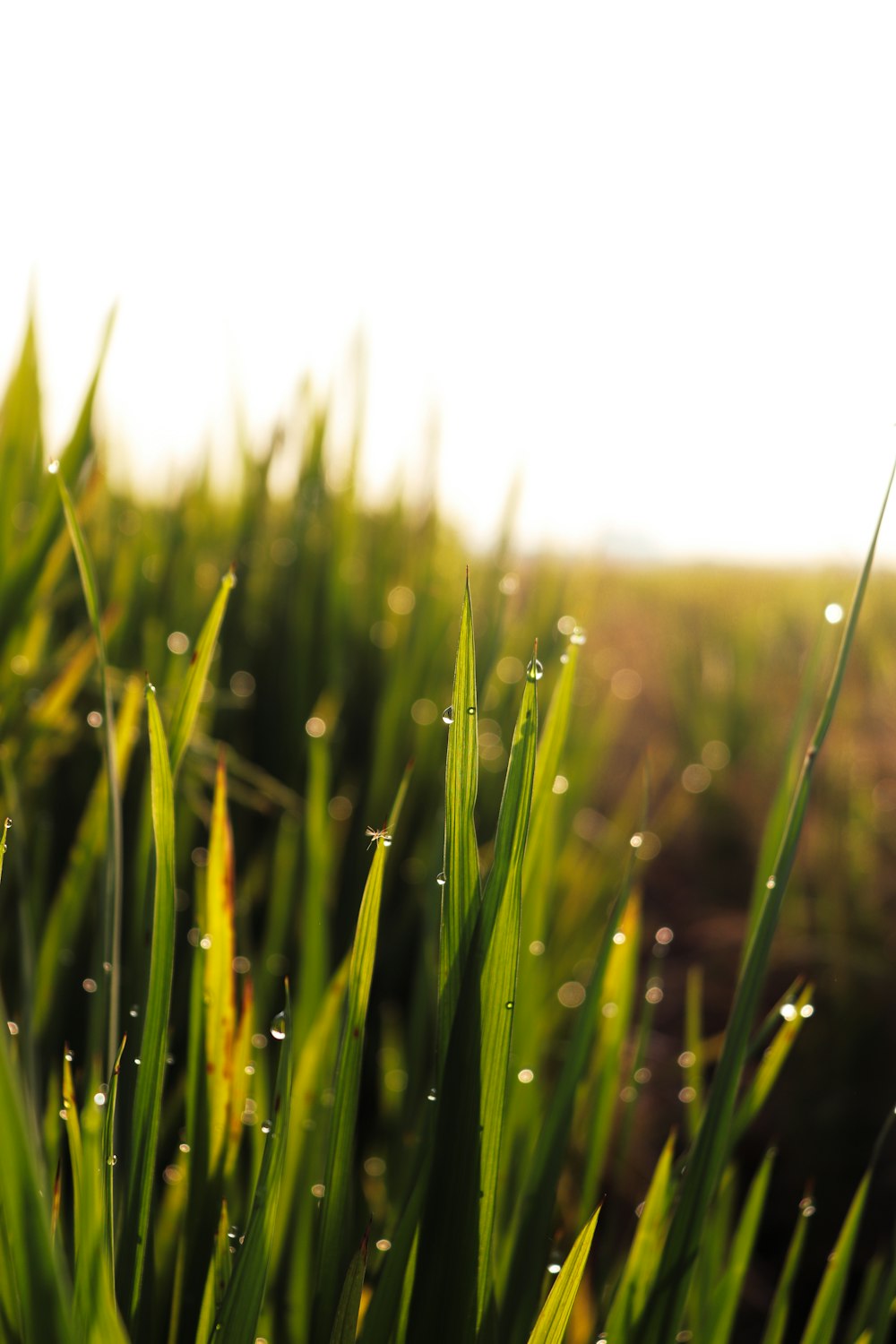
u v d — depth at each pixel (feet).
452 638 2.95
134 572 2.54
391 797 2.45
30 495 2.25
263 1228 1.15
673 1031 3.60
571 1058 1.27
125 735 1.65
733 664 6.17
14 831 1.37
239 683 2.60
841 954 3.14
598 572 3.61
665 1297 1.23
